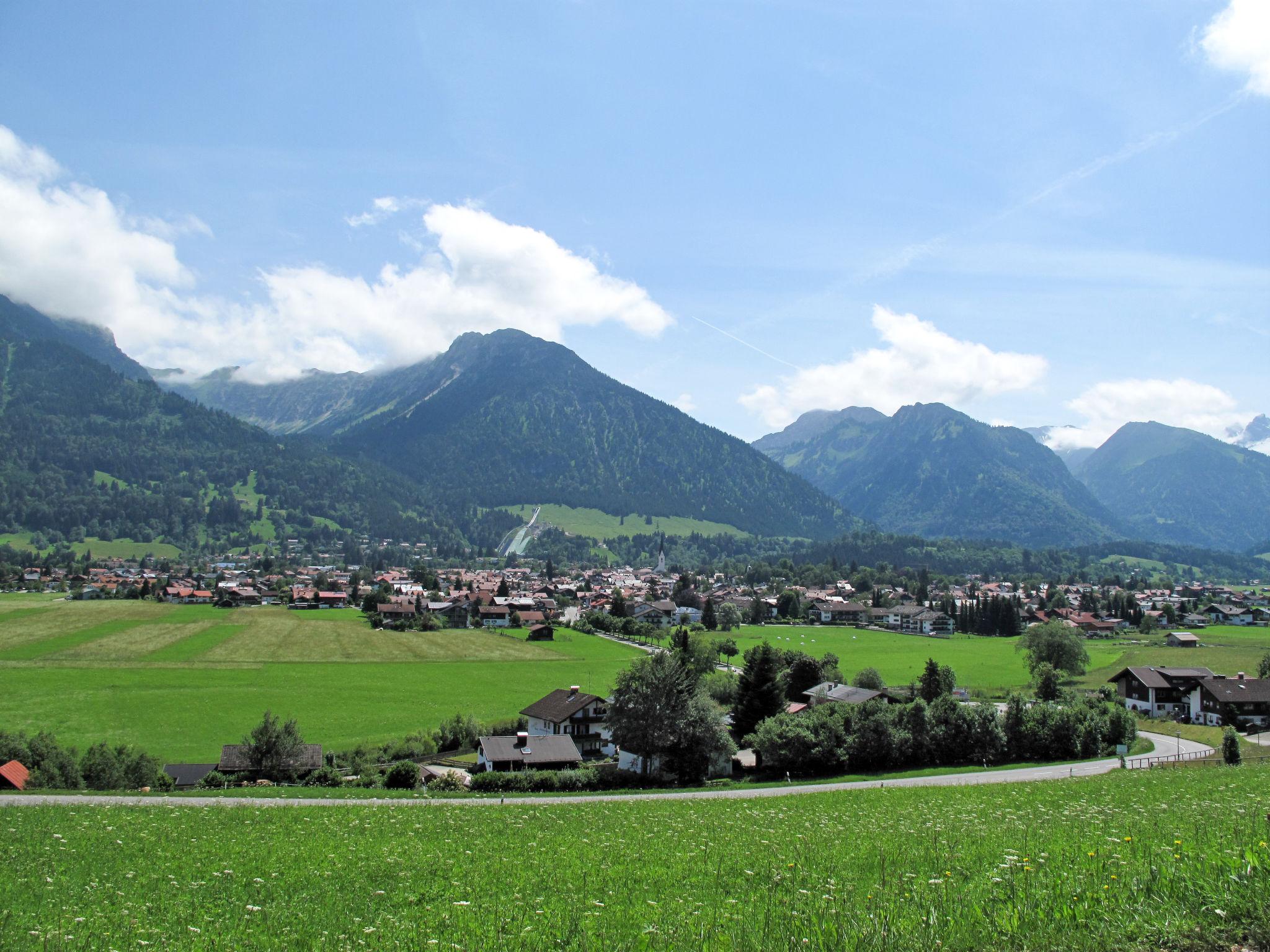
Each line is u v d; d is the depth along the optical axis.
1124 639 196.88
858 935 10.96
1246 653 157.38
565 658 143.25
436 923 14.79
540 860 23.00
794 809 37.66
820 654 153.00
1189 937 10.55
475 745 81.25
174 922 15.89
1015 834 21.98
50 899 18.50
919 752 67.69
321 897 18.58
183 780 63.88
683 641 120.12
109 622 173.25
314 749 67.56
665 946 11.63
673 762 64.56
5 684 102.25
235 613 199.75
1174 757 68.44
